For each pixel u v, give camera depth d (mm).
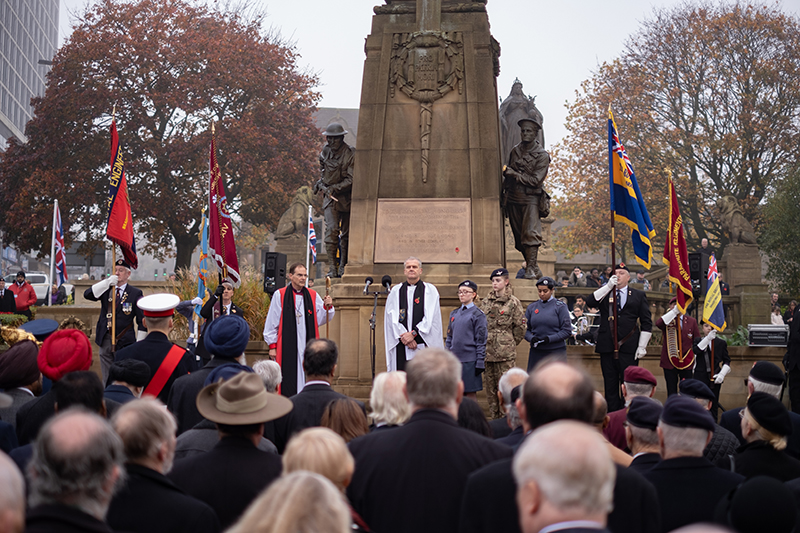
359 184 11320
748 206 37094
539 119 26859
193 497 3344
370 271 11070
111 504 2979
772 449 4262
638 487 3074
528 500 2176
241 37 35750
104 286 10016
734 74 37500
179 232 34625
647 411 4055
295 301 8773
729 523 2703
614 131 10062
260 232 45188
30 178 32375
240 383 3658
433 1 11617
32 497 2439
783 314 26047
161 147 33219
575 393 2936
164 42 33781
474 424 4621
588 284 26688
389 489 3293
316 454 2789
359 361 10711
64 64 33500
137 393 5160
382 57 11578
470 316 8953
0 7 66750
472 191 11164
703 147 37969
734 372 13102
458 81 11453
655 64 39062
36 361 5121
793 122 37094
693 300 11078
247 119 34344
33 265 69062
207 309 8961
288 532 1840
